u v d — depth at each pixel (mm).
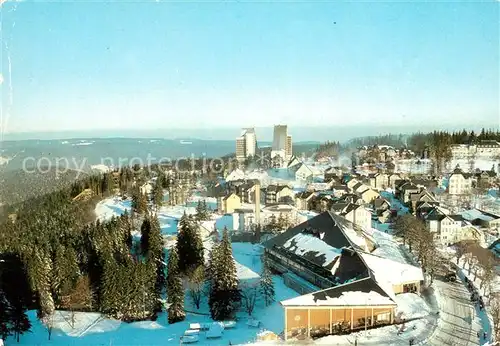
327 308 47375
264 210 99688
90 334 49844
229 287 53750
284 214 98188
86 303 58469
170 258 57000
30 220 100688
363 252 62000
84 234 80625
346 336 46156
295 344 44500
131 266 57781
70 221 101875
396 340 45312
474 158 180875
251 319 52719
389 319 49531
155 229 75875
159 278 63844
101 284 58125
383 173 154000
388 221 107062
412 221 84938
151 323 53094
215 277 55062
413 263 70250
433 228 89062
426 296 59125
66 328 51625
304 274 63625
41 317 53344
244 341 45531
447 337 46531
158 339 47812
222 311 52625
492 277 62281
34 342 47375
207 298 60469
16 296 48938
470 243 78438
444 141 189500
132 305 54344
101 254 64688
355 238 67438
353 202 106875
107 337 48781
